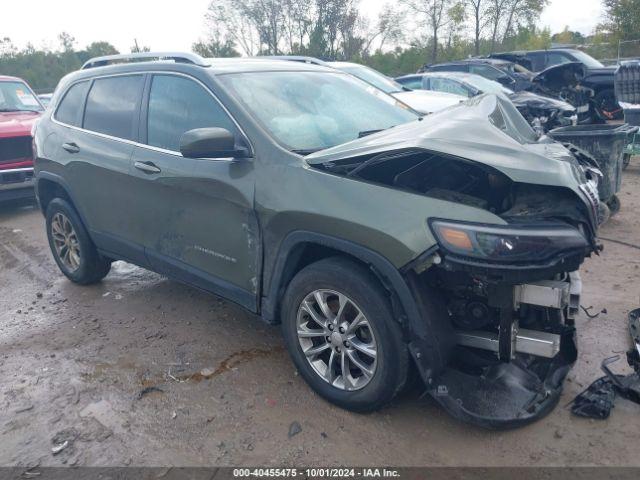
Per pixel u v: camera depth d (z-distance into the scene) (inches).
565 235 106.3
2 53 1630.2
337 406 129.5
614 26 1318.9
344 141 145.3
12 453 119.9
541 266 104.0
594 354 148.0
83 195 186.9
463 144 114.3
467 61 616.4
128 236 174.4
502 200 124.3
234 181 136.1
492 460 112.2
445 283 116.6
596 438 116.6
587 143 242.4
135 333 171.3
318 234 120.9
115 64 183.5
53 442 122.7
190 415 129.8
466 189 130.8
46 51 1691.7
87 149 181.2
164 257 162.9
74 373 150.1
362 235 113.7
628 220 265.1
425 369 113.4
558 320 127.2
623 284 192.2
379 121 161.5
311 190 122.6
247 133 137.1
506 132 128.0
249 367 148.8
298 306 129.9
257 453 116.9
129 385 143.0
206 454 117.3
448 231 106.0
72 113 194.5
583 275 201.8
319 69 176.1
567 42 1784.0
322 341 132.1
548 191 116.4
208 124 146.0
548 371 128.6
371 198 115.0
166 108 159.0
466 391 115.9
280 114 144.3
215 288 150.2
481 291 115.0
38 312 191.8
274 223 128.5
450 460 112.7
